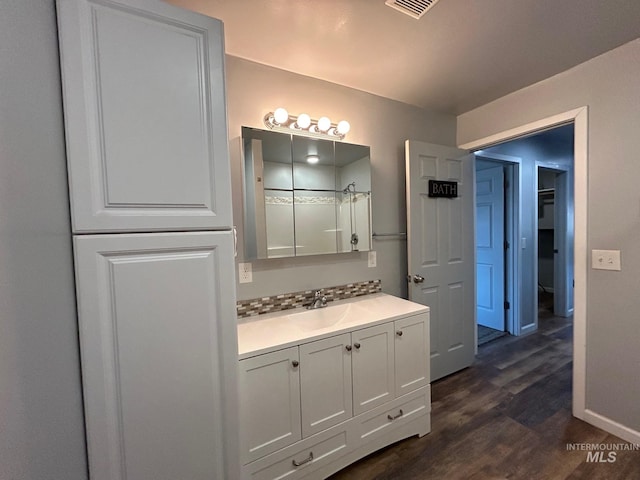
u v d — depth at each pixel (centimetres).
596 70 172
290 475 136
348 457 151
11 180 69
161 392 95
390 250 232
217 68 100
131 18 87
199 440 101
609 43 159
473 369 257
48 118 78
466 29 146
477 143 247
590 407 181
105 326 87
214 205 101
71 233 83
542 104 200
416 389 174
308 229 191
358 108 212
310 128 191
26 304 72
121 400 89
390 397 165
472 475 147
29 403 72
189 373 99
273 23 139
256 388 127
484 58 172
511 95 219
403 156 237
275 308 183
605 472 146
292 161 185
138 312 91
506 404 205
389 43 156
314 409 142
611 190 168
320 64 177
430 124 249
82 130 83
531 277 341
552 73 190
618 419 169
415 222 225
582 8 132
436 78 196
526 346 300
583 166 178
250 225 173
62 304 81
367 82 200
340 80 197
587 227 178
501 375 245
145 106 90
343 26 143
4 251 67
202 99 98
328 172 197
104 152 85
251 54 166
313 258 197
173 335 96
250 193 173
